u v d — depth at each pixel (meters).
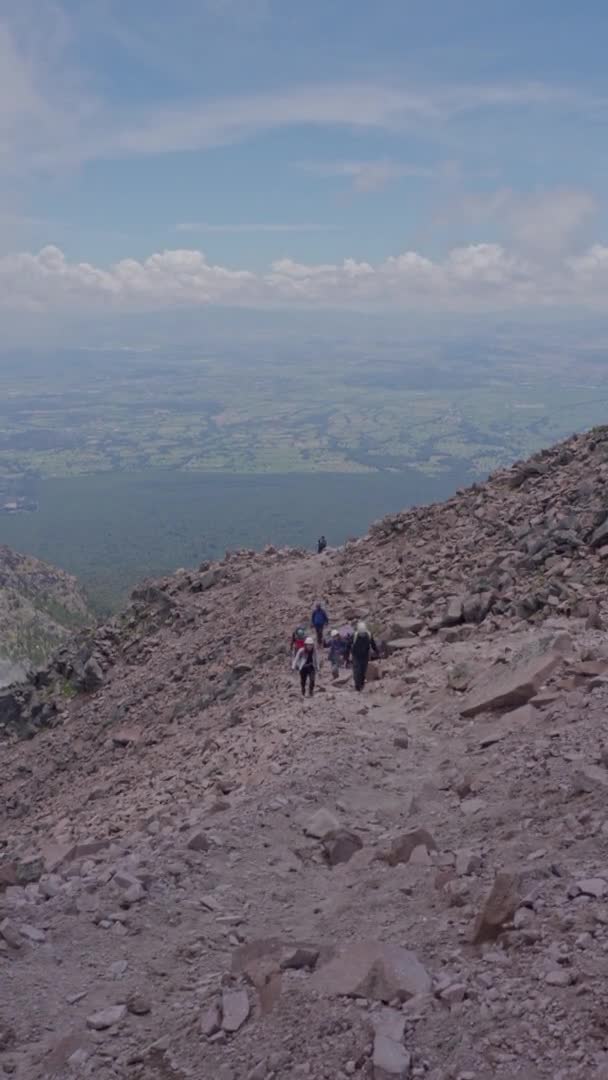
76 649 55.34
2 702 55.31
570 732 15.48
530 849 10.57
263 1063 6.77
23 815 37.84
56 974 9.09
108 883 11.45
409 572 38.09
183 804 18.52
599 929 7.61
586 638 22.02
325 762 17.08
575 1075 5.81
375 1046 6.51
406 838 11.72
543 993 6.83
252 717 26.62
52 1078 7.23
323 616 32.72
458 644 26.19
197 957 9.31
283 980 7.95
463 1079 6.03
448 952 8.12
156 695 41.78
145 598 55.09
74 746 42.69
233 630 42.97
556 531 32.00
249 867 12.19
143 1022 8.02
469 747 17.17
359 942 8.58
